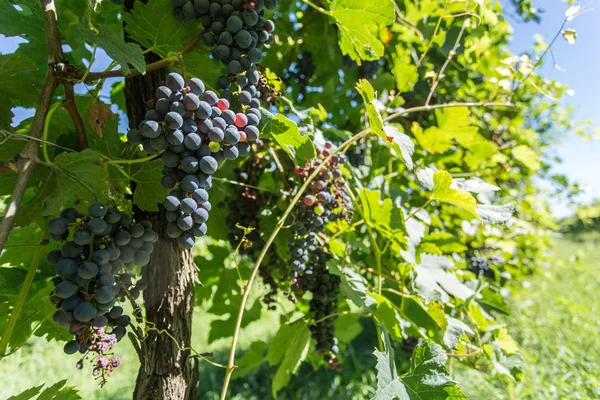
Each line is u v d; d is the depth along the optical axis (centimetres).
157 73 53
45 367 160
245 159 76
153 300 53
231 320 95
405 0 102
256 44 50
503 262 132
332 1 61
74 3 65
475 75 122
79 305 36
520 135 138
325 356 74
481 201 106
